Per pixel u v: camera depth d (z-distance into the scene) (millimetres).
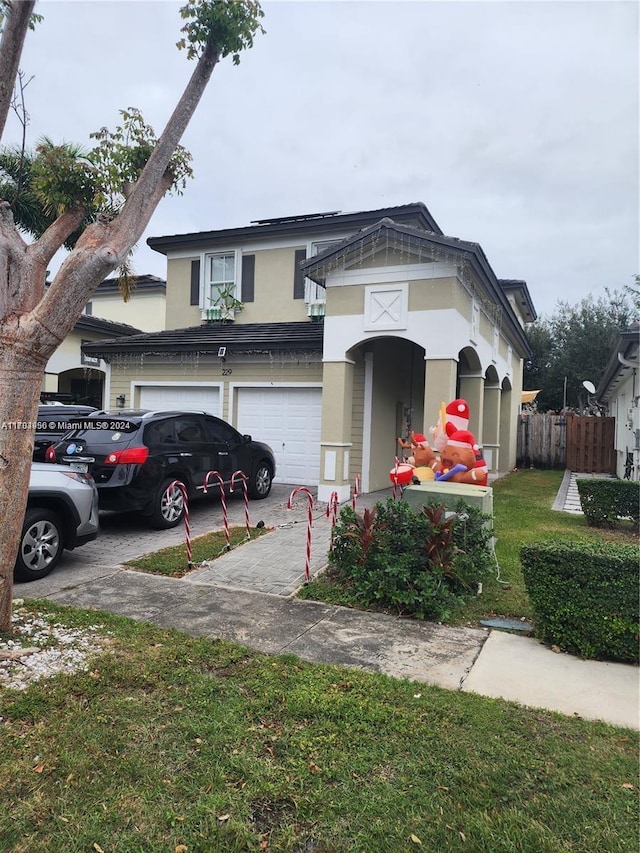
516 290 19547
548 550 4402
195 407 13977
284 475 13094
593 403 27109
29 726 3162
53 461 8195
